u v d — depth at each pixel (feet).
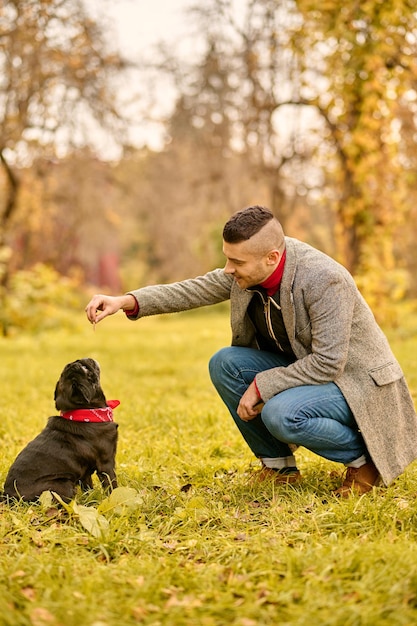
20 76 52.24
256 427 15.19
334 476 15.55
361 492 14.08
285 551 10.91
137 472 15.98
